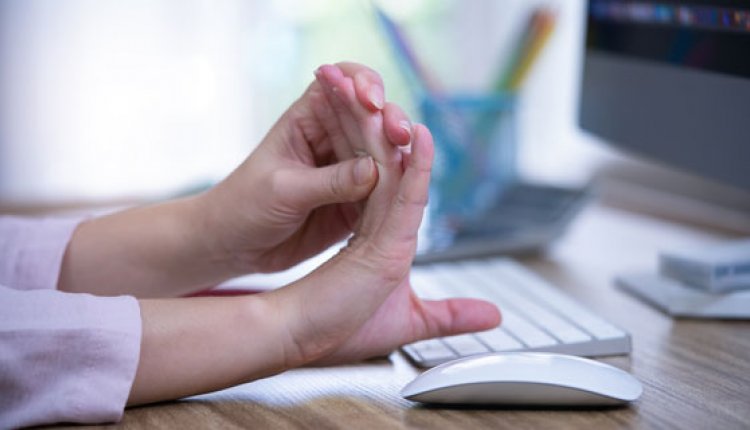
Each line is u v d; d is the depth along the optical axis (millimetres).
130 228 1113
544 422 936
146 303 974
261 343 969
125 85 1931
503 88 1549
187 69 1972
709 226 1549
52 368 942
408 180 965
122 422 944
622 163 1791
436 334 1050
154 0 1930
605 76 1397
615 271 1327
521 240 1380
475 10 2141
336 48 2057
